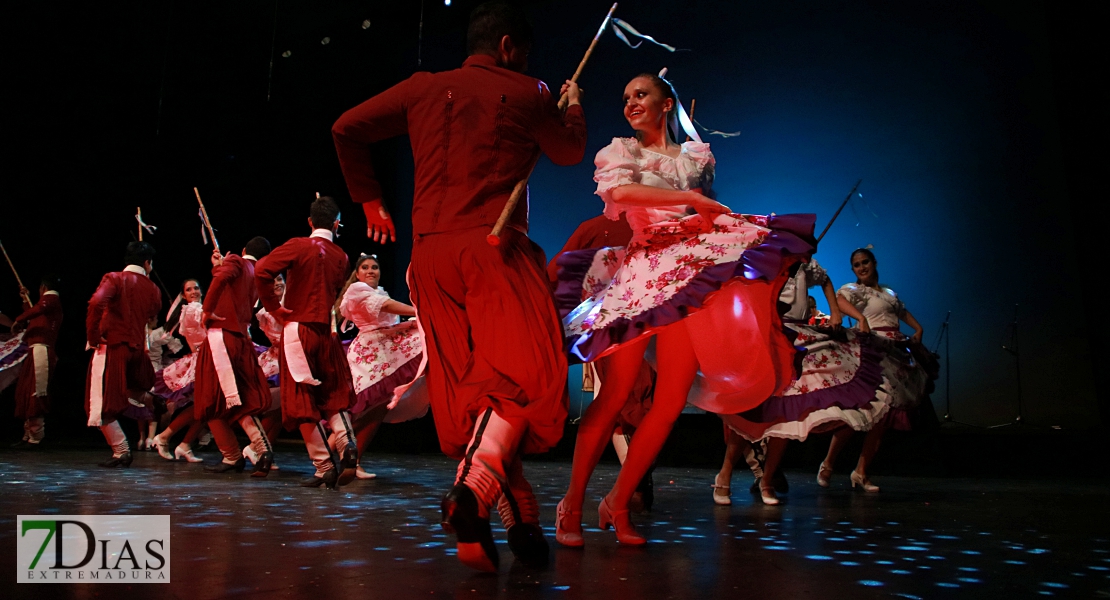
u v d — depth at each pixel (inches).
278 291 206.2
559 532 86.1
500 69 77.4
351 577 67.1
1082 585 69.3
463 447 73.5
